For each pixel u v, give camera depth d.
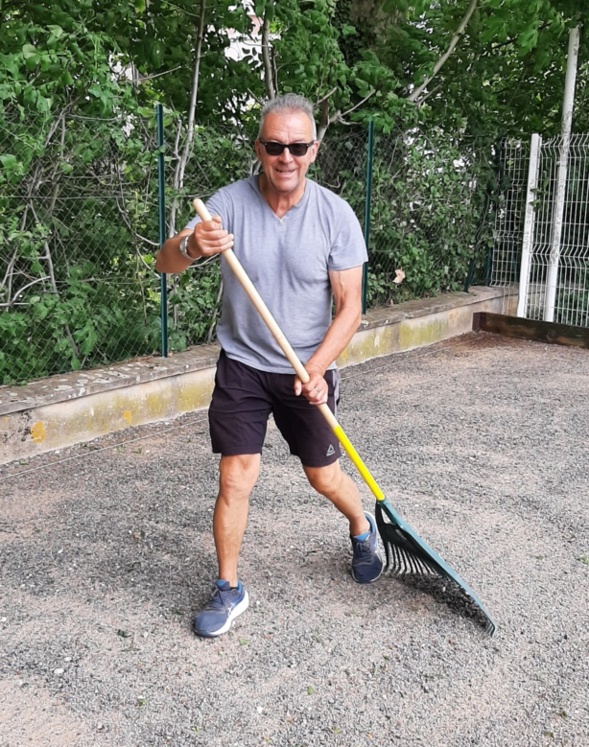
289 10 6.37
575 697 2.68
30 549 3.63
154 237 5.80
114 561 3.54
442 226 8.61
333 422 2.88
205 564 3.53
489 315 8.87
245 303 2.85
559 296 9.09
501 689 2.71
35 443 4.77
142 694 2.65
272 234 2.80
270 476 4.57
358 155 7.64
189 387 5.71
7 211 4.91
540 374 7.12
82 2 5.50
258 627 3.04
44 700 2.61
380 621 3.10
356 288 2.90
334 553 3.64
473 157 8.95
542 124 9.73
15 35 5.12
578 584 3.42
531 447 5.15
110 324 5.56
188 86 6.75
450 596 3.28
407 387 6.61
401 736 2.47
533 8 7.36
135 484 4.41
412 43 7.92
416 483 4.50
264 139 2.66
